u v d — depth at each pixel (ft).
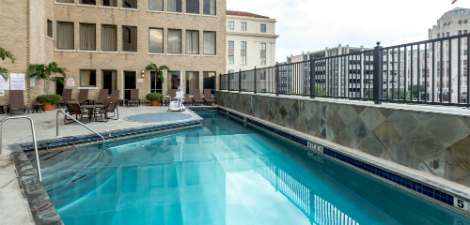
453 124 12.11
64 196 13.55
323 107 22.07
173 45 66.28
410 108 14.88
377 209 12.23
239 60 153.58
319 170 17.83
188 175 16.90
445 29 157.99
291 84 28.58
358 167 16.71
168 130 31.37
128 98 63.10
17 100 42.37
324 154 20.48
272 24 160.15
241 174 17.20
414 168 14.06
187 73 67.46
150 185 15.16
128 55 62.08
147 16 63.05
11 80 42.47
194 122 34.65
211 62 68.18
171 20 64.90
